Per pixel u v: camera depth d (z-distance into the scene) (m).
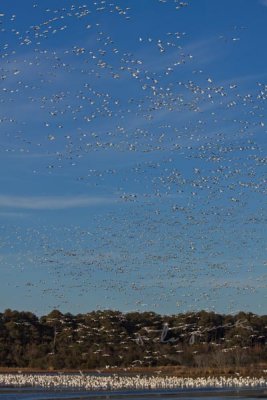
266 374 102.06
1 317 129.50
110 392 76.56
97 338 119.38
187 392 76.50
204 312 122.00
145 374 103.81
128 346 116.00
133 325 120.62
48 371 114.12
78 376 89.19
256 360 115.00
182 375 102.81
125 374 103.94
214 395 73.25
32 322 129.12
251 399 69.31
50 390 78.44
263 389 80.06
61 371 112.31
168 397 71.31
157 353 114.44
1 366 120.31
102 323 118.94
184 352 115.12
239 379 85.44
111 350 116.56
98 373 105.31
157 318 122.12
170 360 115.50
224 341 121.56
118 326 119.38
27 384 84.00
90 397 70.56
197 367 112.38
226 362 113.00
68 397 70.31
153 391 78.00
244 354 114.06
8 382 84.19
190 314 121.88
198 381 83.12
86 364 115.19
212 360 113.69
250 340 119.44
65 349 120.75
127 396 71.94
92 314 121.88
